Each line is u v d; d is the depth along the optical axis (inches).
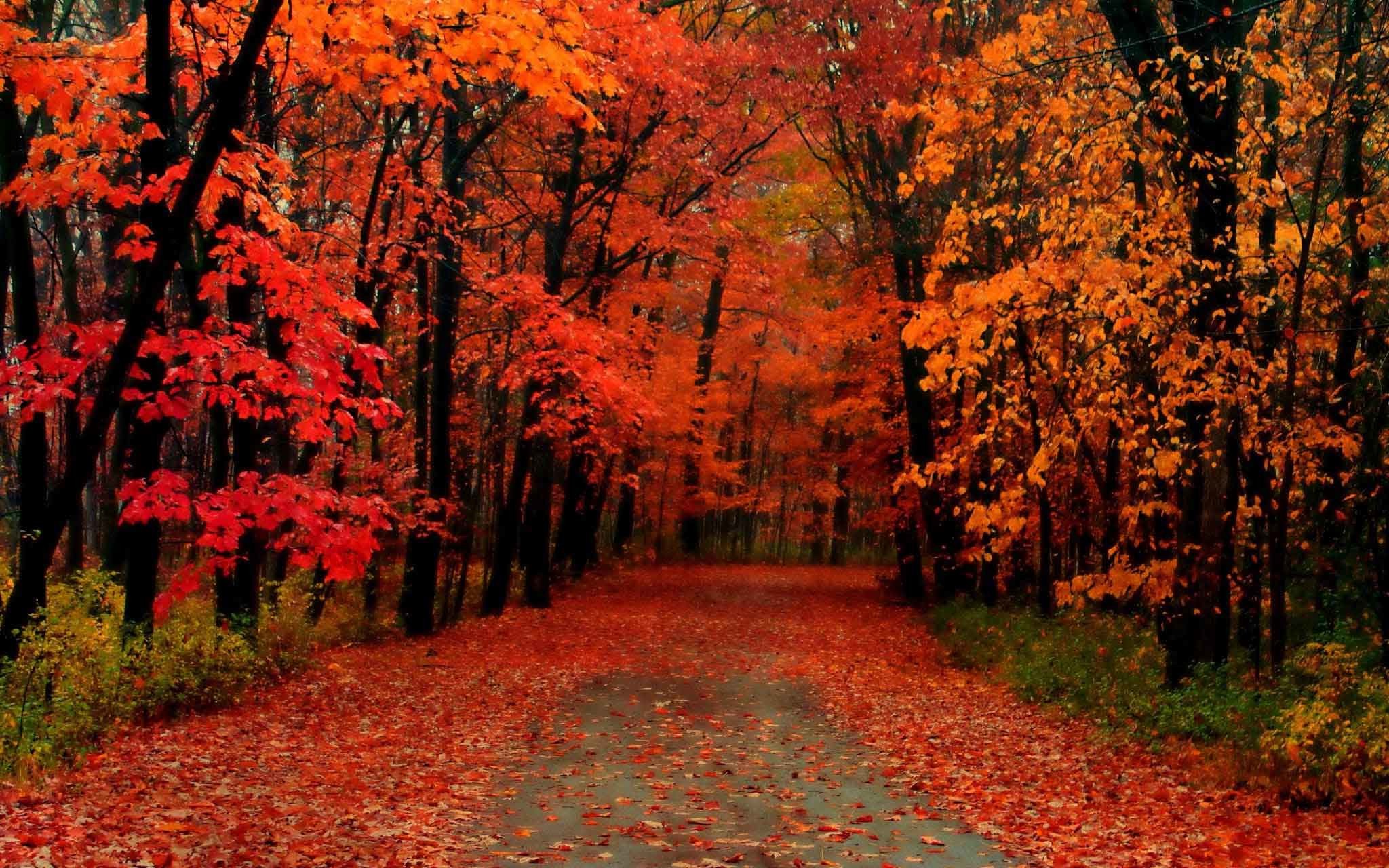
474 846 254.2
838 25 783.1
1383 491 384.8
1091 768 351.9
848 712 482.3
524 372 626.2
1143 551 529.0
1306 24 369.1
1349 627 422.0
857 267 917.2
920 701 510.0
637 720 457.4
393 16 229.5
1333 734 306.7
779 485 1813.5
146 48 217.5
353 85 261.4
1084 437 530.9
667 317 1434.5
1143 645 516.4
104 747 320.8
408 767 346.0
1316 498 458.0
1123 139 376.8
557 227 775.7
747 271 807.7
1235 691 371.2
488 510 1115.3
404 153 603.5
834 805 309.6
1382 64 355.9
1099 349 388.5
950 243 394.3
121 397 188.5
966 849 259.6
